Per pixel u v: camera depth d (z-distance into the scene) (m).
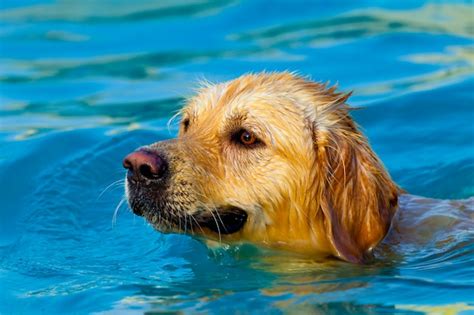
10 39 18.28
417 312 9.02
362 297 9.40
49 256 10.98
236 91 10.44
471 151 13.22
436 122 13.98
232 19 18.48
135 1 19.89
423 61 16.09
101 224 11.85
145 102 15.28
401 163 13.05
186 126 10.93
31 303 9.73
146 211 9.98
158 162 9.79
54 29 18.70
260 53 16.81
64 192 12.51
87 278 10.30
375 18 18.08
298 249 10.30
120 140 13.74
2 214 11.98
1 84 16.38
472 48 16.55
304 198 10.09
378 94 14.85
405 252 10.19
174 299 9.62
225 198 10.09
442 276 9.73
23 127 14.51
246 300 9.50
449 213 10.83
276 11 18.70
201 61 16.69
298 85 10.42
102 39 18.14
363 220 10.03
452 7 18.44
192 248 11.02
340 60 16.28
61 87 16.16
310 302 9.36
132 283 10.11
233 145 10.15
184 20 18.66
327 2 19.00
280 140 10.01
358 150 10.12
